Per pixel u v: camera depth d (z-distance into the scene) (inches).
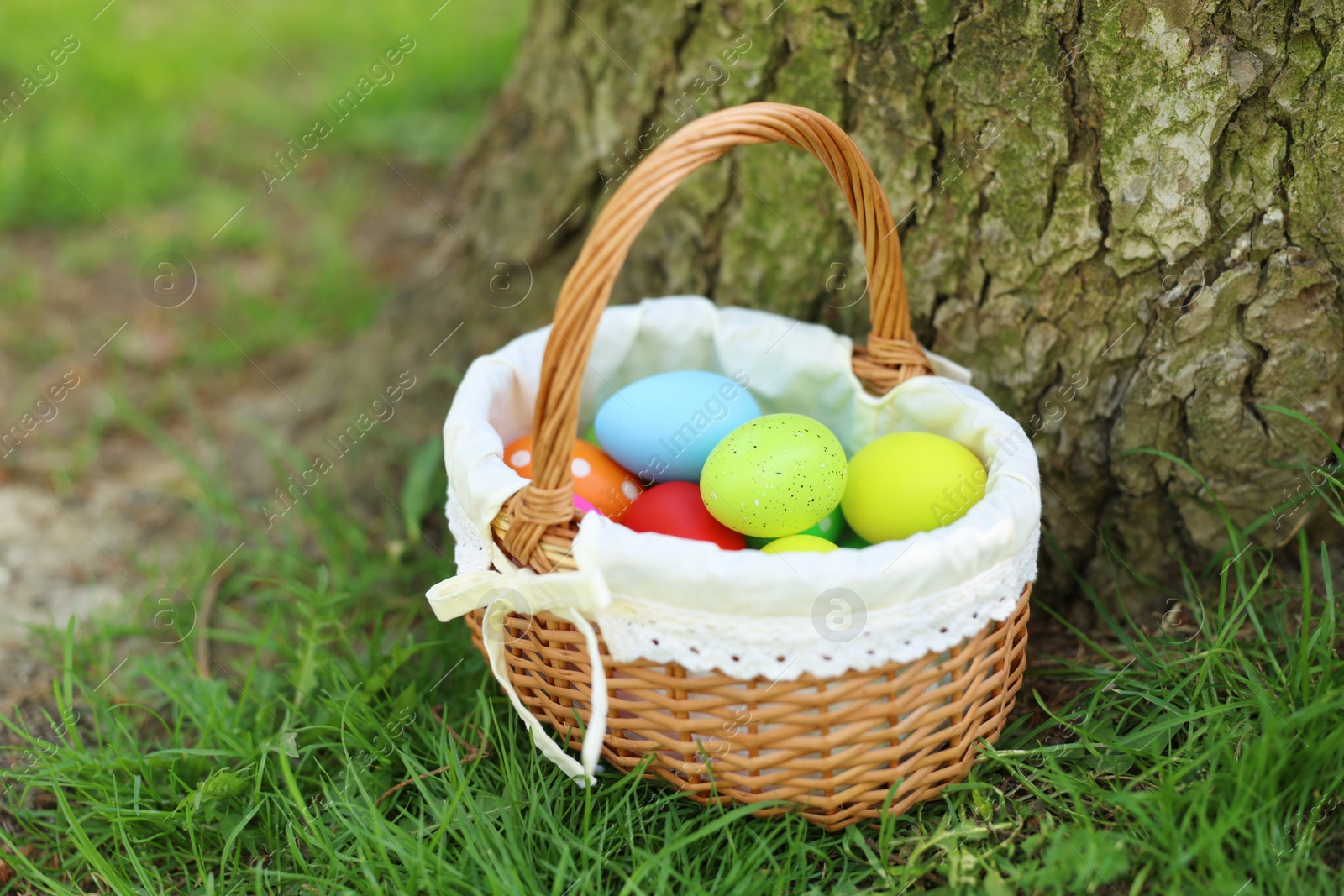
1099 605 29.9
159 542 34.8
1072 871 25.7
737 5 30.8
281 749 27.1
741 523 27.7
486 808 27.2
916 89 29.7
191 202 45.6
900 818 27.1
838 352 29.5
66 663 29.4
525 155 34.7
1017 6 28.3
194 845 27.1
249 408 37.9
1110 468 30.1
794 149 31.1
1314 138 27.6
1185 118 28.0
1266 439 29.2
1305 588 27.5
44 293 41.3
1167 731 27.4
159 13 57.8
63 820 28.4
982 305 30.4
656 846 27.0
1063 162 28.8
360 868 26.8
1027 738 28.1
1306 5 27.0
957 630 25.6
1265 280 28.4
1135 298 29.2
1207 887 25.2
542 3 34.1
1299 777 26.0
